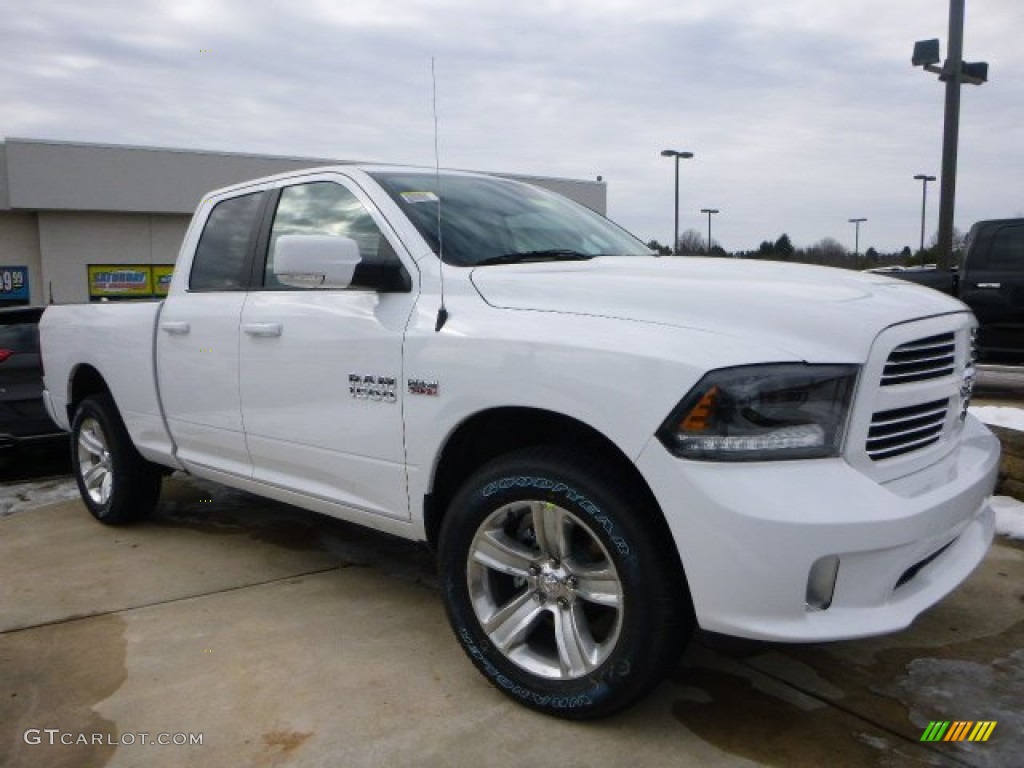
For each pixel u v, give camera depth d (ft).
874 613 7.79
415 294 10.59
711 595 7.77
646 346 8.21
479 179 13.51
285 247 10.46
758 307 8.38
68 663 10.73
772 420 7.74
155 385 14.80
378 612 12.22
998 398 30.58
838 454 7.93
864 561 7.68
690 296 8.72
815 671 10.23
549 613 9.25
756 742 8.71
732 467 7.68
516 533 9.61
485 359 9.34
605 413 8.27
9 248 74.33
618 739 8.78
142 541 15.90
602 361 8.38
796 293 8.69
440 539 9.87
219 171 77.15
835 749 8.58
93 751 8.75
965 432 10.71
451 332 9.78
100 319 16.34
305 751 8.66
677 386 7.88
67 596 13.05
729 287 8.86
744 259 11.53
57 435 24.27
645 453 8.00
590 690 8.70
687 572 7.88
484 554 9.52
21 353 23.79
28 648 11.19
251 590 13.20
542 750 8.59
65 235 74.18
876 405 8.11
